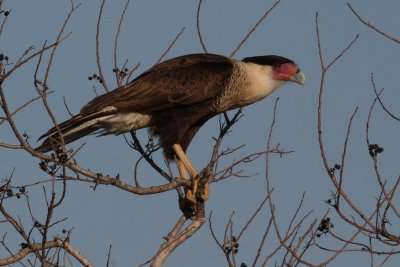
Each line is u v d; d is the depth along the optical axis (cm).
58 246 866
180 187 1138
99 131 1213
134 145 1068
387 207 809
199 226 955
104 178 895
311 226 812
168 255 912
